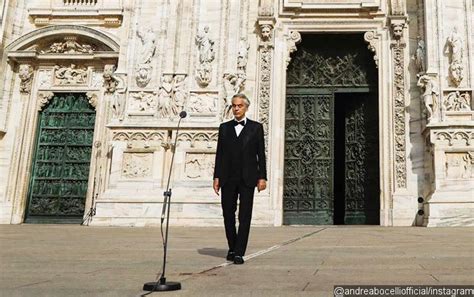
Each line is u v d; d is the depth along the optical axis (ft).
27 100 67.05
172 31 61.46
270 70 62.39
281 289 13.09
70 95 68.08
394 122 59.31
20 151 65.36
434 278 14.75
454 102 55.52
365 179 61.67
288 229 46.91
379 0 62.34
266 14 63.36
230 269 17.58
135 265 19.08
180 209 54.80
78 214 64.03
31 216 64.64
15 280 15.12
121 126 58.39
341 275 15.69
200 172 57.06
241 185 20.94
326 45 65.82
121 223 54.80
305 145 63.46
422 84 56.95
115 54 65.62
